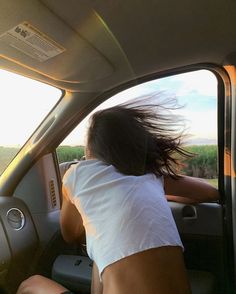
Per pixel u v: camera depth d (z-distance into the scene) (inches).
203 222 88.0
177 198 86.7
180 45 72.2
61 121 91.2
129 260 33.1
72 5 54.2
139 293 32.1
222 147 85.6
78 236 50.8
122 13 58.1
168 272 33.0
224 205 87.0
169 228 35.5
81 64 76.5
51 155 96.2
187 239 89.2
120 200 36.3
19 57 72.2
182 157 50.9
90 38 65.1
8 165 93.0
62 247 94.7
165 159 45.5
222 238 86.4
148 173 41.8
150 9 57.7
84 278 80.0
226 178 85.0
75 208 45.8
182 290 33.0
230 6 58.4
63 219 48.5
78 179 41.1
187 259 89.2
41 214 94.1
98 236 35.6
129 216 35.0
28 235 89.8
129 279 32.7
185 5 57.4
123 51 71.9
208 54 77.4
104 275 34.0
